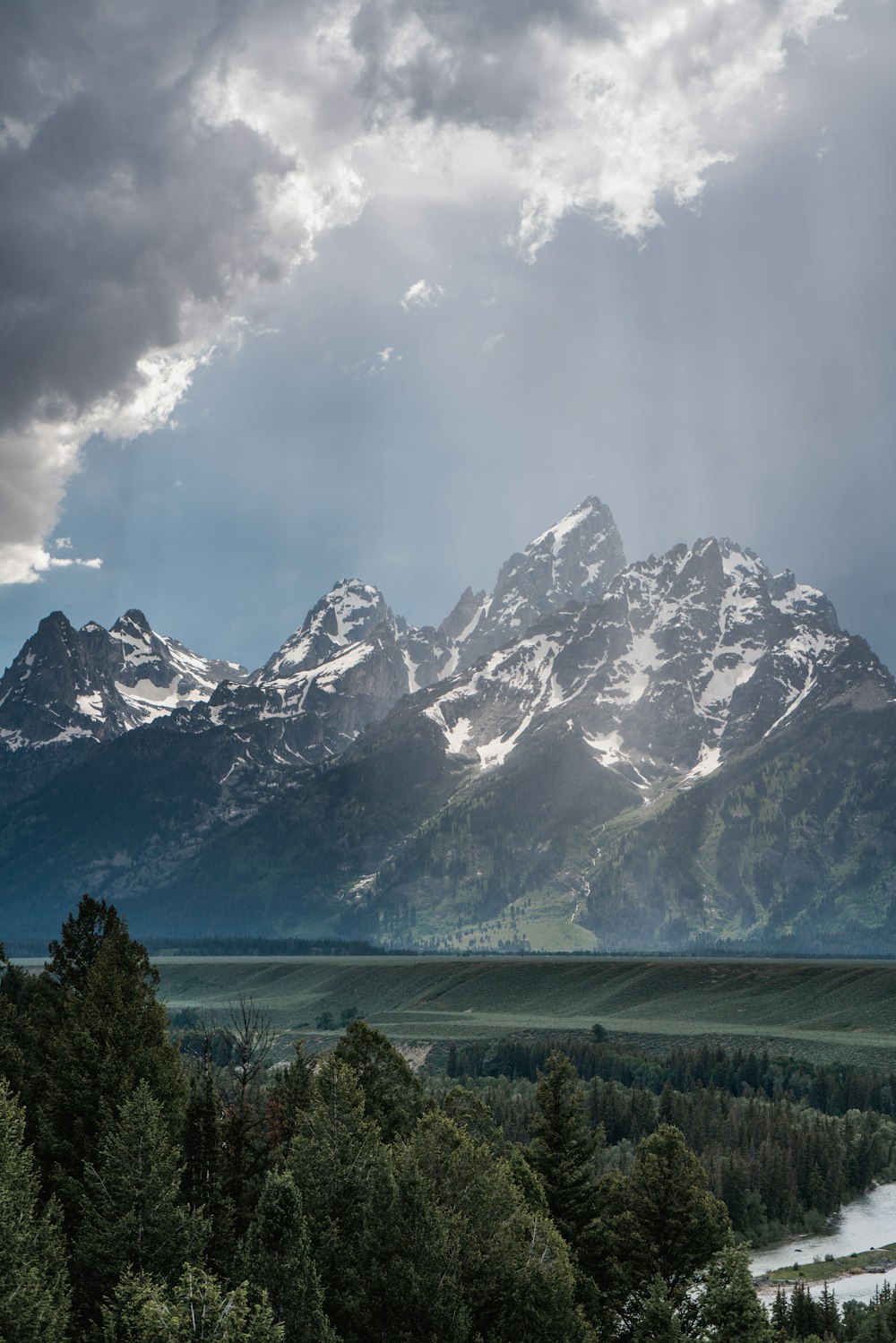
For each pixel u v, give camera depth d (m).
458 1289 78.00
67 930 111.69
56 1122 89.81
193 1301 65.25
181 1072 97.75
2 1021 107.31
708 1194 99.69
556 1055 110.88
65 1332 70.00
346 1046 113.56
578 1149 106.31
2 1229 68.31
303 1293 72.94
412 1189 80.50
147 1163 78.00
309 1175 85.75
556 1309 79.81
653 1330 86.00
